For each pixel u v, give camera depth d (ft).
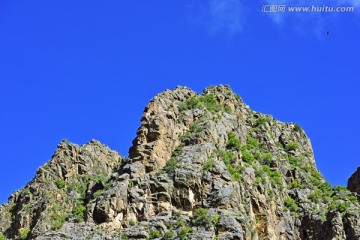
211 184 380.78
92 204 383.24
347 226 411.95
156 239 350.02
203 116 449.06
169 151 410.72
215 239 342.44
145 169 397.19
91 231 363.76
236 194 377.91
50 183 455.63
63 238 359.66
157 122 415.64
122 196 377.71
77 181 461.37
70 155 480.23
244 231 352.49
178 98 463.01
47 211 415.03
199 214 358.43
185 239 343.05
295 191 461.78
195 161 393.70
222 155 412.57
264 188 416.46
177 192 377.50
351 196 457.27
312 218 431.43
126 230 359.25
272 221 402.72
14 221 443.73
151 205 374.02
